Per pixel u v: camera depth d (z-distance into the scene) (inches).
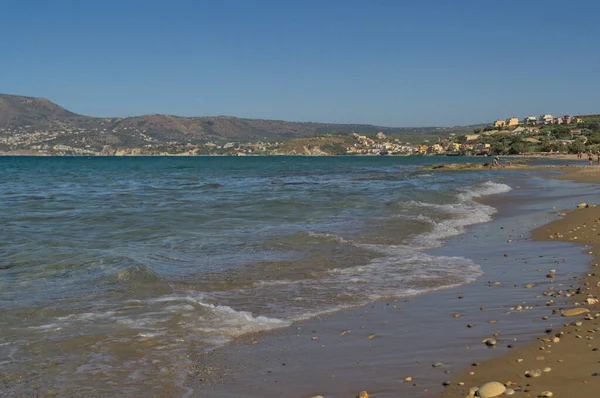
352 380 213.0
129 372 226.5
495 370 211.8
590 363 210.4
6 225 684.7
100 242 557.0
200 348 255.8
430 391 196.5
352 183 1737.2
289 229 641.6
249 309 324.2
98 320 295.9
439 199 1042.1
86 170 3107.8
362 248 519.2
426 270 428.1
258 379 218.1
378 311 316.5
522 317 288.0
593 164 3528.5
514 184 1589.6
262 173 2723.9
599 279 373.4
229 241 557.6
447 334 266.4
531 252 501.4
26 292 355.3
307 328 286.5
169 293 355.3
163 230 640.4
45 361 238.1
